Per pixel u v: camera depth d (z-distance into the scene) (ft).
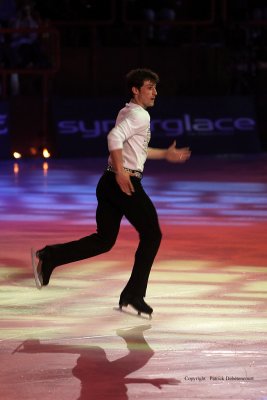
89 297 60.49
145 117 52.37
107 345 49.60
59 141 157.99
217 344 49.73
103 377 44.42
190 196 112.78
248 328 52.95
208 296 60.80
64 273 67.67
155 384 43.50
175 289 62.85
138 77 52.95
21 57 159.43
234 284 64.64
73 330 52.54
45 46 160.35
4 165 147.64
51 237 84.28
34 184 124.06
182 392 42.47
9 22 160.35
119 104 163.02
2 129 156.66
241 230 88.48
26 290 62.49
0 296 60.75
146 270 53.57
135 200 52.75
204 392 42.42
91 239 54.80
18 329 52.75
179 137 162.20
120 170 51.44
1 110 157.07
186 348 49.01
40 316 55.67
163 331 52.24
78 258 54.95
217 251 77.46
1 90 159.02
